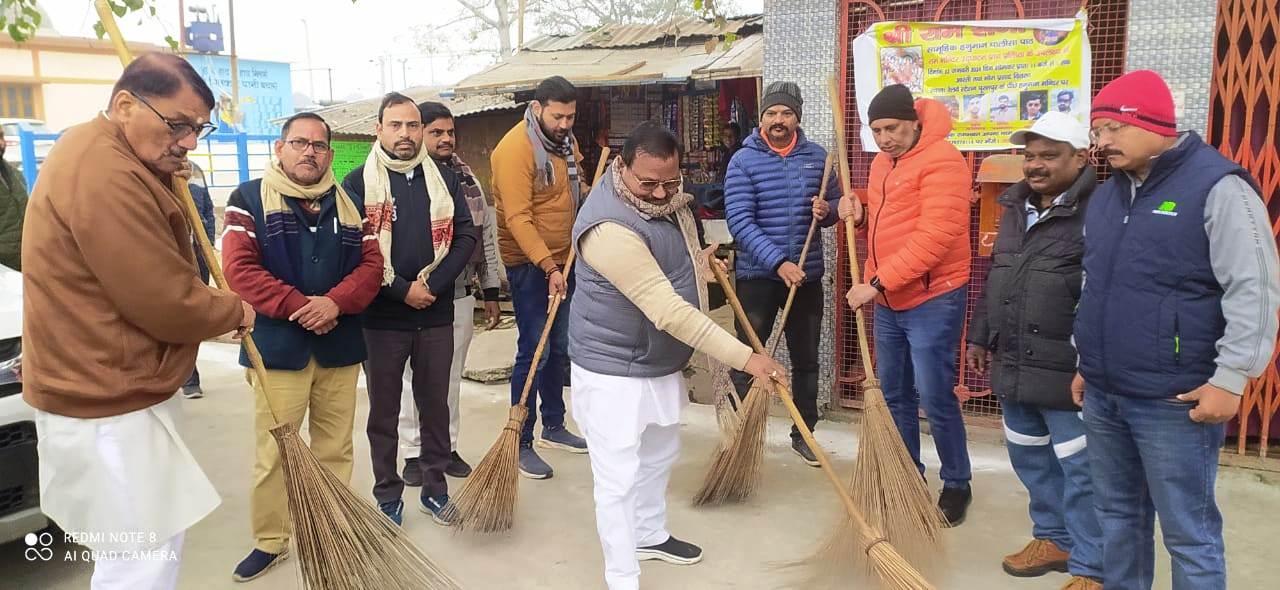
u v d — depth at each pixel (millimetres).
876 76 4754
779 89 4277
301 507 2855
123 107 2268
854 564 3281
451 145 4324
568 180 4488
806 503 4047
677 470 4520
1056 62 4367
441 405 3867
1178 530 2486
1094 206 2607
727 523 3848
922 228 3596
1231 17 4098
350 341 3430
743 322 3582
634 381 3061
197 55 21953
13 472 3160
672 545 3492
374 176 3598
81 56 21094
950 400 3768
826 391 5148
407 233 3639
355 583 2863
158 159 2336
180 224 2414
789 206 4348
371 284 3367
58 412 2307
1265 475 4184
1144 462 2523
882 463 3318
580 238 2941
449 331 3848
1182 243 2320
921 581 2686
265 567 3420
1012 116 4500
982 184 4648
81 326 2264
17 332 3260
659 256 2959
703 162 8461
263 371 2871
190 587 3324
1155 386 2414
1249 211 2229
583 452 4766
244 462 4703
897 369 3971
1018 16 4480
